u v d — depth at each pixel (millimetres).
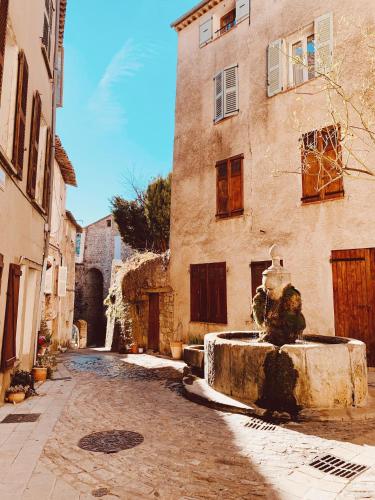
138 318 14648
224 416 5230
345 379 5266
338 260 8453
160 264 13461
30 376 6684
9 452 3896
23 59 6242
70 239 20797
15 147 6023
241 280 10602
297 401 5184
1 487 3115
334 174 8648
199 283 11875
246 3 11477
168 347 12719
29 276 8406
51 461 3701
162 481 3295
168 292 12984
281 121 10070
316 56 8703
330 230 8656
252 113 10867
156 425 4867
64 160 14555
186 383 7004
